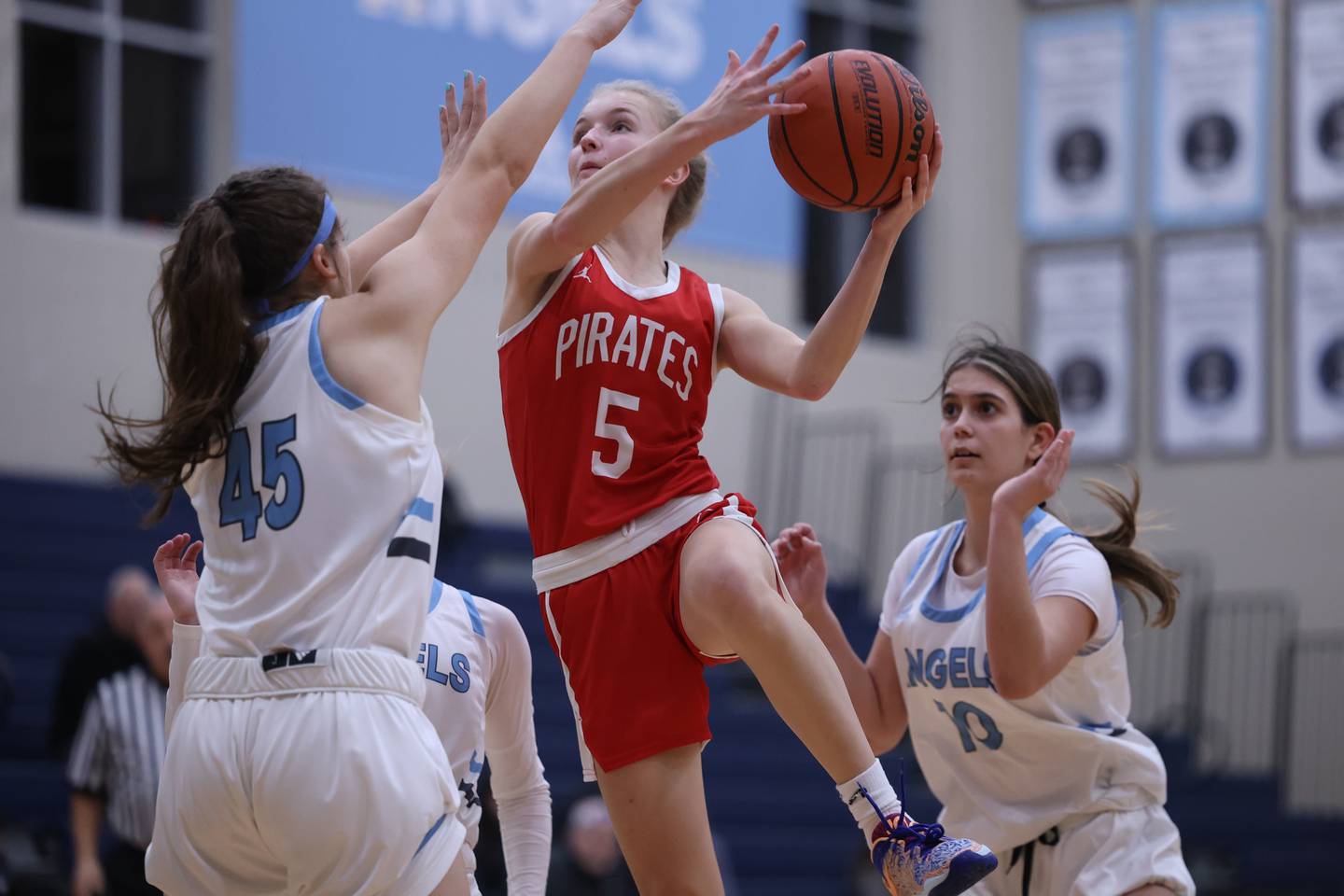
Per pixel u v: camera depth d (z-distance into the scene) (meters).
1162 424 35.41
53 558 24.28
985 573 10.09
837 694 8.23
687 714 8.65
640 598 8.62
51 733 17.22
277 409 7.55
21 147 26.53
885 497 34.56
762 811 25.47
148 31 27.61
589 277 8.95
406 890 7.31
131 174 27.52
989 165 36.75
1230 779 31.89
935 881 8.00
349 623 7.37
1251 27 35.34
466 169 8.14
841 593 32.19
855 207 8.80
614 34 8.68
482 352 29.50
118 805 15.38
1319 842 30.80
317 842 7.16
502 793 9.84
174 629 8.34
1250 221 35.19
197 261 7.54
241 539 7.55
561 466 8.87
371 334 7.64
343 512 7.45
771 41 8.44
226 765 7.27
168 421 7.48
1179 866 10.01
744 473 32.84
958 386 10.40
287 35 27.30
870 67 8.73
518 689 9.55
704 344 9.12
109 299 26.31
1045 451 9.73
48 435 25.56
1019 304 36.53
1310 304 34.69
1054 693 9.98
